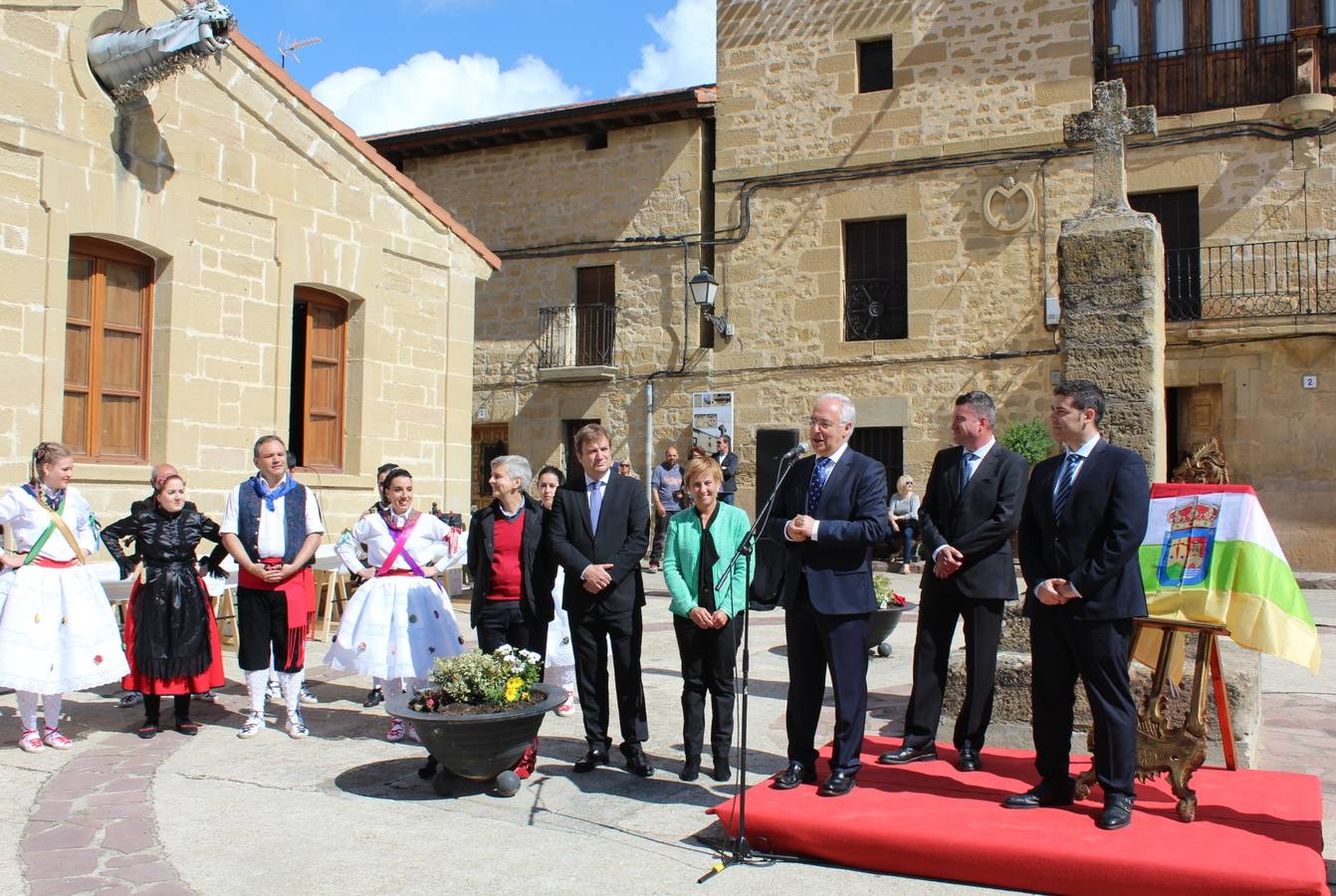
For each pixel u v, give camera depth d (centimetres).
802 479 488
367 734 634
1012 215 1539
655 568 1555
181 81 895
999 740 566
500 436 1878
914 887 392
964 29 1570
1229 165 1455
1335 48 1437
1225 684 519
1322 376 1418
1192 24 1513
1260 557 450
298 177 1000
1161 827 407
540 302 1830
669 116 1738
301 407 1038
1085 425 441
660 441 1741
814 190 1648
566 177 1816
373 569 646
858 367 1620
